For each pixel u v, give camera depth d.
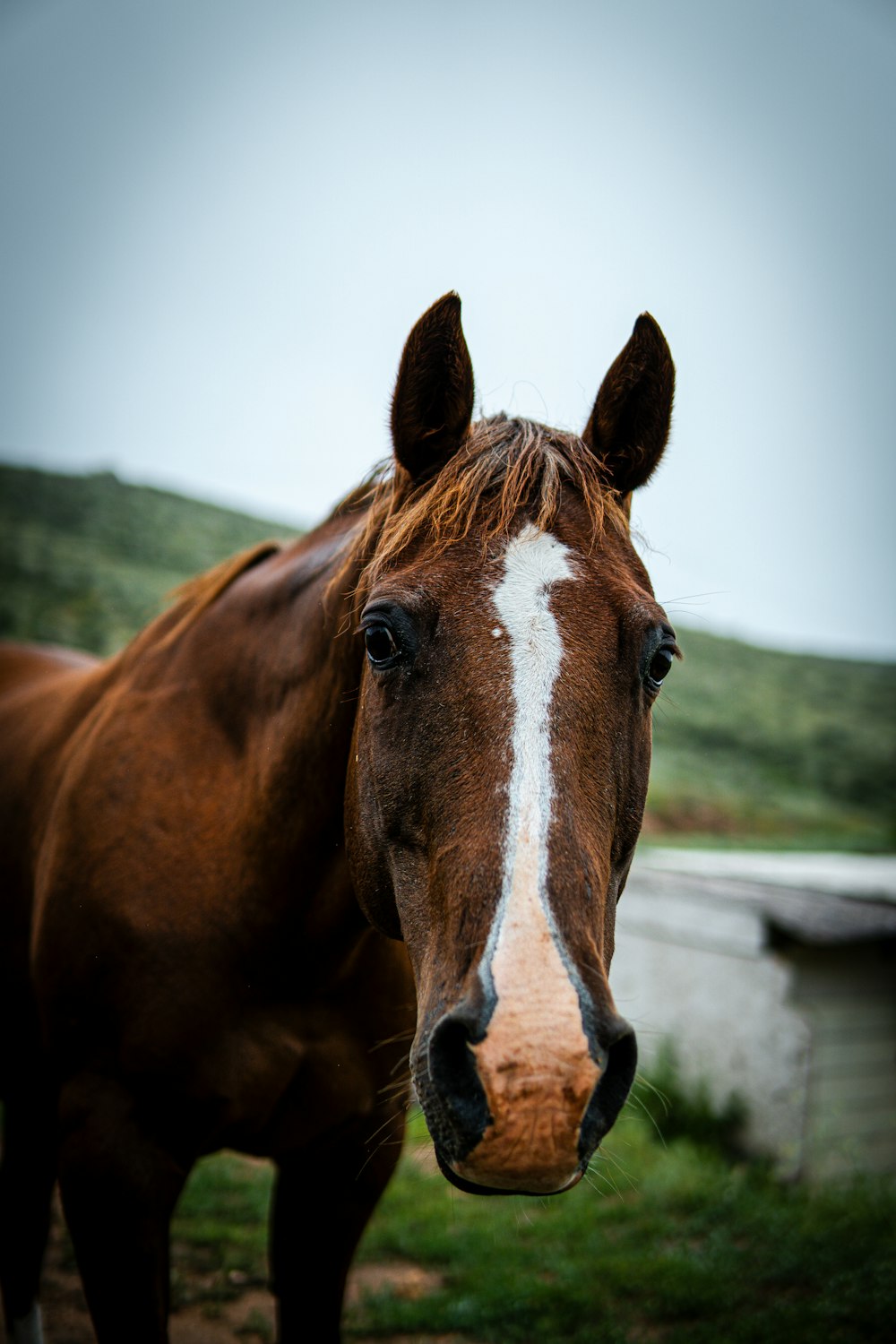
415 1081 1.44
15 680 3.67
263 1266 3.84
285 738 2.06
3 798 2.78
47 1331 3.34
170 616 2.63
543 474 1.72
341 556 2.09
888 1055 5.39
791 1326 3.52
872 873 8.88
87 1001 2.11
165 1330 1.99
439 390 1.83
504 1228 4.30
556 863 1.37
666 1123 5.45
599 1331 3.49
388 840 1.69
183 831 2.13
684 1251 4.08
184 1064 2.02
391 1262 4.05
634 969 5.97
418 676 1.60
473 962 1.34
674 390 1.89
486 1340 3.45
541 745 1.45
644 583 1.73
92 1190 1.99
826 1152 5.12
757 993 5.33
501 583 1.59
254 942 2.04
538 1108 1.23
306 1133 2.18
